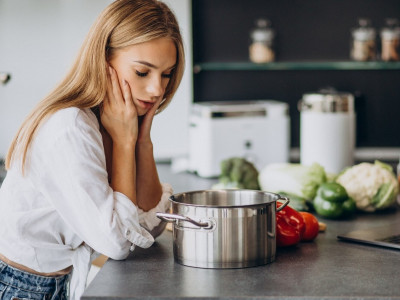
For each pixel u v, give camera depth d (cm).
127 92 148
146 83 149
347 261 144
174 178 308
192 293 122
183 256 141
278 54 383
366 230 173
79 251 153
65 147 140
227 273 135
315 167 213
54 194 145
